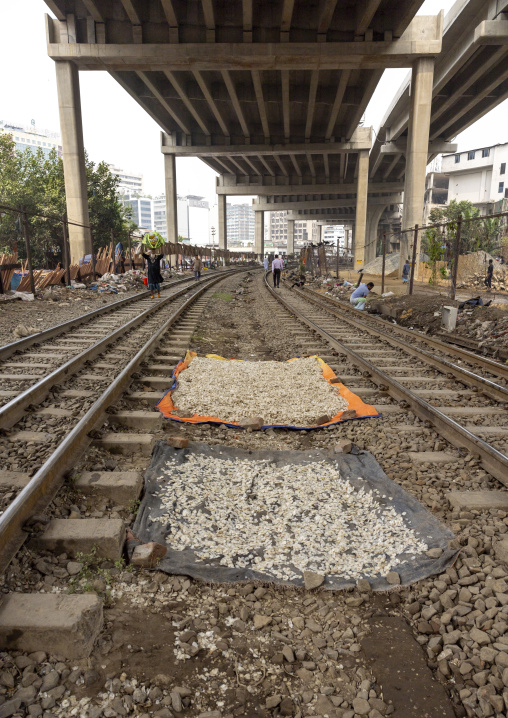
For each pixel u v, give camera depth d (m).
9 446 4.40
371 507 3.72
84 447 4.28
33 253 35.66
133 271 29.25
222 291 24.08
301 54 30.12
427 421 5.55
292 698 2.12
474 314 11.74
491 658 2.29
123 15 29.94
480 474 4.25
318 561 3.08
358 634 2.52
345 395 6.55
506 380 7.52
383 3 29.52
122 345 9.03
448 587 2.82
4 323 10.85
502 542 3.15
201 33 29.97
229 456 4.59
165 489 3.85
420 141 32.12
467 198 79.62
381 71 36.41
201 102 46.12
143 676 2.19
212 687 2.17
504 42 29.80
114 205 43.44
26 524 3.01
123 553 3.05
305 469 4.34
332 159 63.66
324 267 38.62
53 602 2.36
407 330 11.74
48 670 2.17
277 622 2.58
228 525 3.43
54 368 7.13
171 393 6.32
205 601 2.71
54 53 29.83
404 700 2.13
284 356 9.31
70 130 31.11
